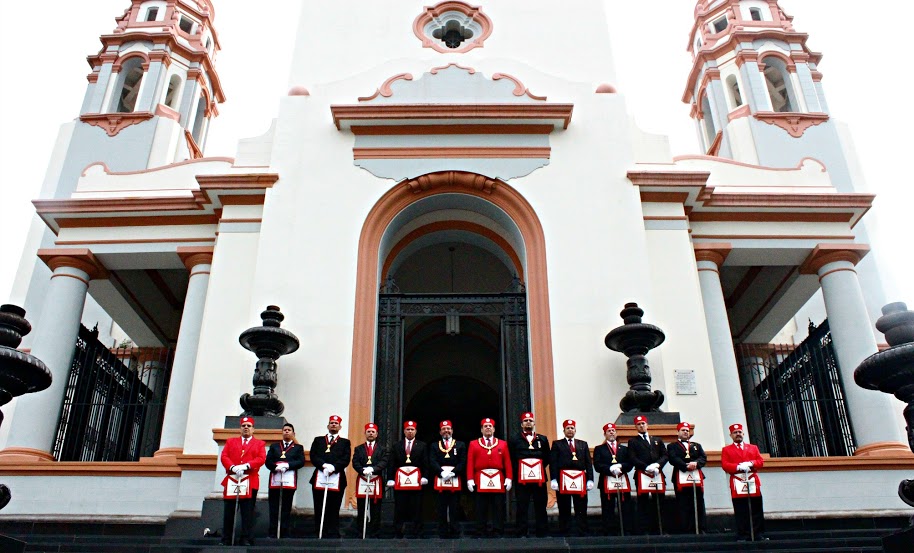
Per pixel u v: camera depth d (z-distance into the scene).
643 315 12.62
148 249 15.12
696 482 9.98
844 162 21.14
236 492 9.18
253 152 15.22
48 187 21.55
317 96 15.01
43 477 12.74
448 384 20.70
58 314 14.47
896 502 12.11
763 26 24.17
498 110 14.23
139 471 12.71
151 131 21.78
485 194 14.05
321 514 9.73
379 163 14.14
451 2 16.69
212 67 25.62
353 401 12.03
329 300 12.82
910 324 7.70
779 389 17.77
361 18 16.48
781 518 11.88
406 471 9.92
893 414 13.32
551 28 16.42
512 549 8.39
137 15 25.20
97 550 8.80
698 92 25.33
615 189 13.91
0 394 7.62
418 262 18.91
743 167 15.84
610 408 11.96
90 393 15.84
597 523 10.98
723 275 18.50
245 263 13.98
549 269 13.13
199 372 13.16
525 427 10.18
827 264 15.00
